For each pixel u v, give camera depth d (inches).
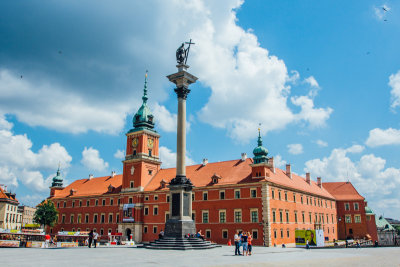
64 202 4443.9
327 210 4131.4
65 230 4298.7
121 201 3705.7
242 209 2839.6
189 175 3427.7
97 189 4232.3
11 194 5128.0
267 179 2810.0
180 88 1881.2
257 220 2738.7
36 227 4254.4
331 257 1225.4
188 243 1643.7
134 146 3772.1
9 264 890.1
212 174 3238.2
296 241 2502.5
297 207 3289.9
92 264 913.5
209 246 1694.1
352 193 4534.9
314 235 2437.3
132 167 3713.1
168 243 1637.6
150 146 3799.2
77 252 1386.6
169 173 3681.1
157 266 876.0
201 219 3070.9
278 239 2790.4
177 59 1959.9
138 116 3868.1
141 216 3531.0
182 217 1729.8
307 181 4087.1
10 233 2137.1
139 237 3457.2
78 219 4210.1
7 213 4781.0
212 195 3056.1
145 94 4020.7
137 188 3604.8
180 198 1753.2
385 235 5954.7
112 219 3838.6
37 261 983.0
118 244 2797.7
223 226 2915.8
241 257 1206.9
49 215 3909.9
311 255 1339.8
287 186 3112.7
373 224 4778.5
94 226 3996.1
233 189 2938.0
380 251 1614.2
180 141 1829.5
